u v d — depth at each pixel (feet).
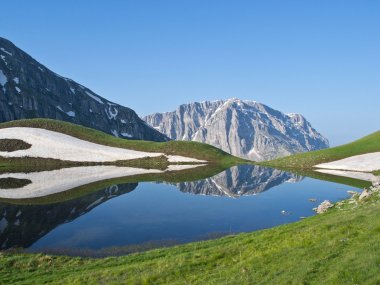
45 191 249.34
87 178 323.57
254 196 240.32
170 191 260.42
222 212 189.67
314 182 296.92
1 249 128.16
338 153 447.42
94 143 524.11
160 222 167.94
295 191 254.88
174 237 142.41
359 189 249.34
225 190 268.62
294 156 483.10
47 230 153.99
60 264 109.70
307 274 63.77
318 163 429.79
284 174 366.43
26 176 336.08
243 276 72.54
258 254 84.12
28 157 455.63
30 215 180.55
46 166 424.87
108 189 263.90
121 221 169.99
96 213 186.91
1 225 161.58
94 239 140.26
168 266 88.48
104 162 458.09
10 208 194.49
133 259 107.65
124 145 526.16
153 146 522.06
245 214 184.34
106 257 117.80
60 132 542.98
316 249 76.18
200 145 526.16
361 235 76.23
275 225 159.43
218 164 465.88
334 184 279.69
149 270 89.04
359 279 55.67
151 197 234.79
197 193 254.06
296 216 177.47
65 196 231.91
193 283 75.66
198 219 173.88
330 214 122.52
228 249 95.35
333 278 58.44
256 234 118.32
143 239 140.26
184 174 365.20
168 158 482.69
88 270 99.91
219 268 82.69
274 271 70.59
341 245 74.23
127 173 368.07
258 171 398.42
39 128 544.62
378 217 86.17
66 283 87.97
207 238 140.05
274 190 264.11
